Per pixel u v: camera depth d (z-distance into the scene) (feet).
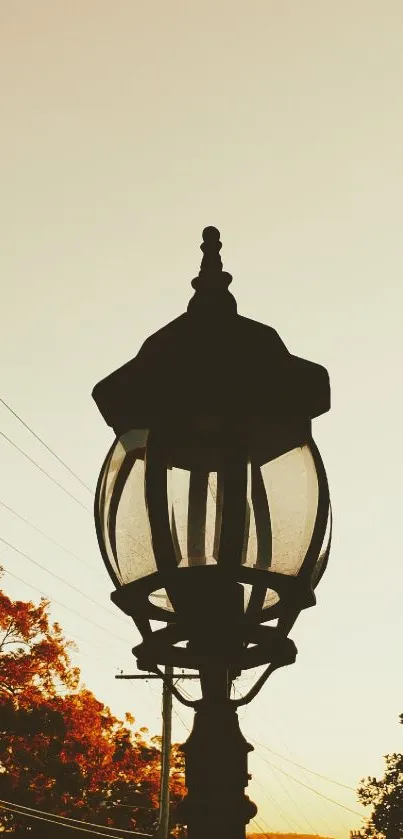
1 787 99.50
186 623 6.81
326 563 7.33
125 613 7.13
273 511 6.88
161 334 7.47
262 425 7.12
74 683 102.89
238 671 7.23
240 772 6.57
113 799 128.26
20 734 99.60
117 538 7.09
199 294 7.81
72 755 102.78
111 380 7.38
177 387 7.03
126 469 7.19
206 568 6.51
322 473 7.02
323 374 7.33
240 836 6.39
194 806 6.45
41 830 101.60
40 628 100.89
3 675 98.48
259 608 6.81
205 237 8.25
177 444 7.01
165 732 86.02
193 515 6.91
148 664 7.03
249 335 7.30
